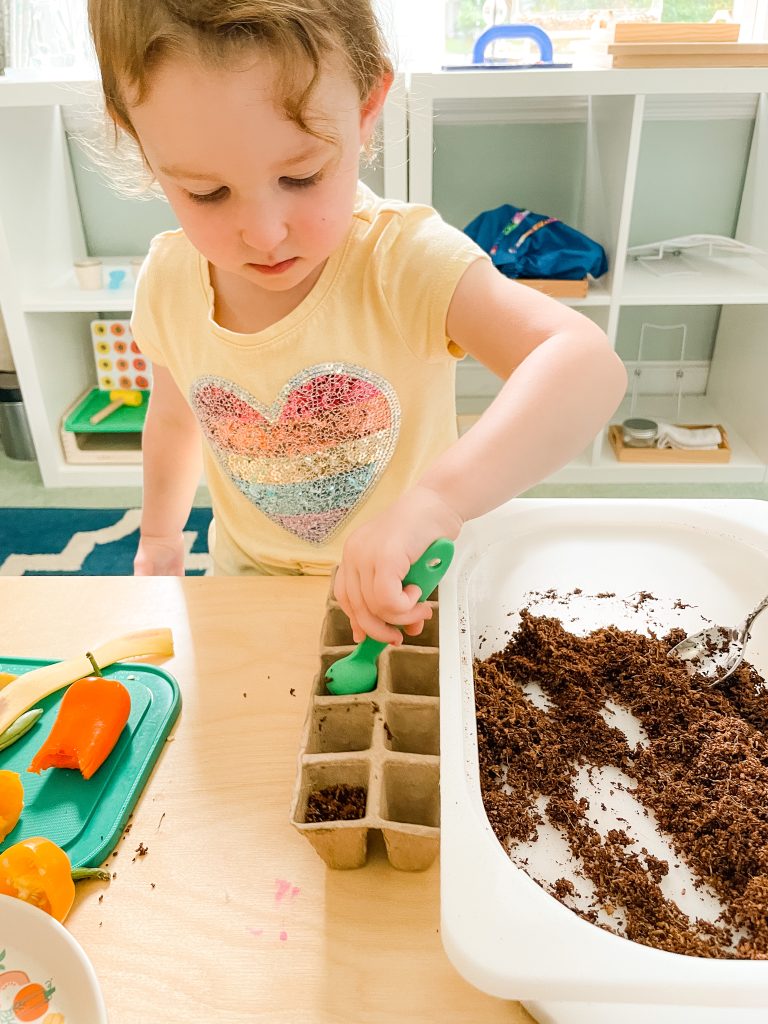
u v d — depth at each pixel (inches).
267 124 19.5
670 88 62.9
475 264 27.9
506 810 19.0
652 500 27.3
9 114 70.3
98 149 36.7
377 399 31.2
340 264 29.6
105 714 21.3
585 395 22.5
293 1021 15.7
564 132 79.9
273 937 17.2
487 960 13.8
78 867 18.4
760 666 23.2
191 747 21.8
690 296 71.4
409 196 68.2
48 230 78.7
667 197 83.4
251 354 30.6
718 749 20.4
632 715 22.3
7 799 19.2
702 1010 15.5
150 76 19.2
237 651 24.9
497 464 21.2
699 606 25.2
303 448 32.0
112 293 76.2
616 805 19.8
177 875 18.5
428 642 24.2
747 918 16.7
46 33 72.7
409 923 17.4
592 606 25.3
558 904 14.7
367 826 17.4
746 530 26.1
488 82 63.1
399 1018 15.7
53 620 26.4
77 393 87.1
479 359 27.7
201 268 31.2
